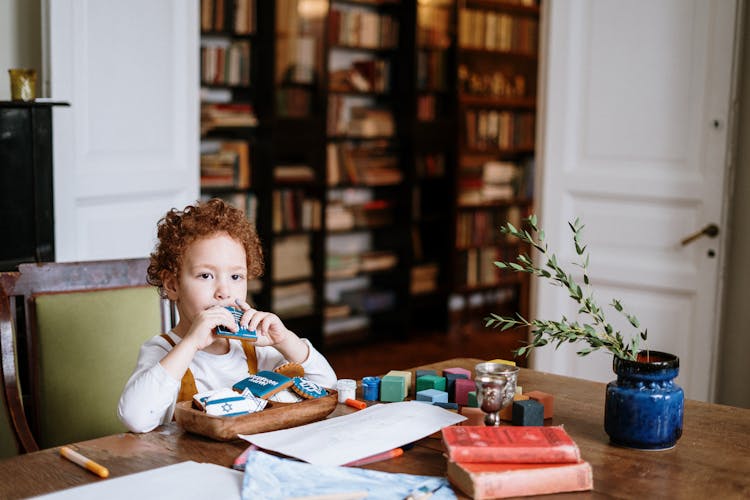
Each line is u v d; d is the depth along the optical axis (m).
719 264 3.19
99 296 2.02
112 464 1.33
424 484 1.24
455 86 5.88
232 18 4.65
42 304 1.95
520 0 6.46
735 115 3.14
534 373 1.97
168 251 1.63
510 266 1.51
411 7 5.53
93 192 3.03
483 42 6.17
